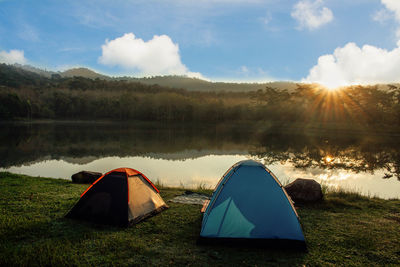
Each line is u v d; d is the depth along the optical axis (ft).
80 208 20.67
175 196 29.58
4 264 13.58
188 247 16.46
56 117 361.30
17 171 51.83
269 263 14.79
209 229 17.06
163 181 43.29
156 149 92.02
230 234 16.78
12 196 26.68
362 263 14.99
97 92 473.67
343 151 93.04
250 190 18.28
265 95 361.71
